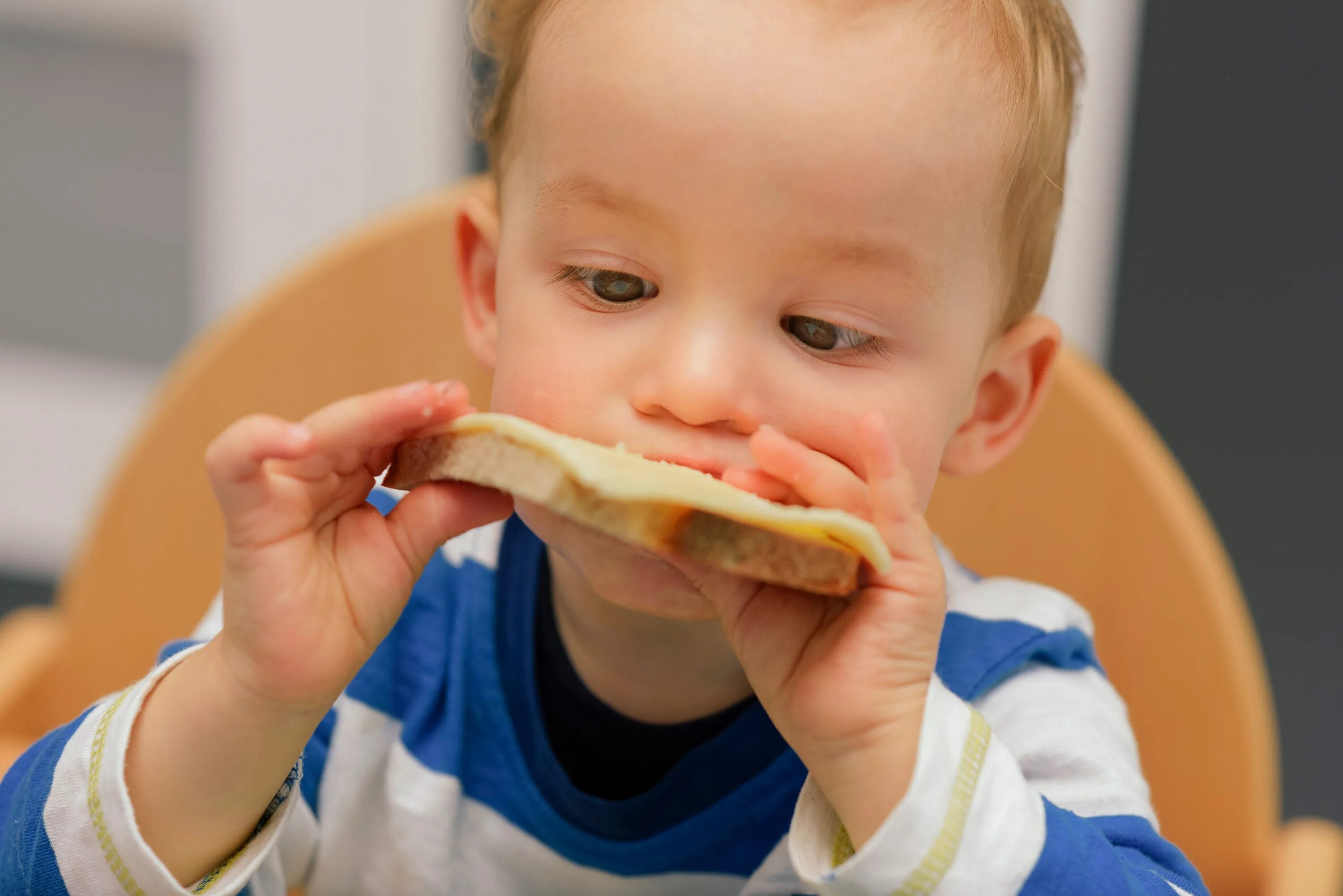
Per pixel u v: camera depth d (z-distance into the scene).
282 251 1.67
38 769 0.58
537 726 0.71
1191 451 1.58
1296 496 1.57
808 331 0.57
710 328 0.55
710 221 0.54
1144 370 1.57
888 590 0.54
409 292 0.93
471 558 0.74
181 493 0.92
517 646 0.72
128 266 1.82
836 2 0.55
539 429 0.50
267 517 0.54
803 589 0.49
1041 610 0.74
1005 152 0.60
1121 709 0.73
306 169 1.64
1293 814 1.52
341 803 0.72
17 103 1.82
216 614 0.75
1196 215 1.52
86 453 1.81
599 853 0.70
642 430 0.55
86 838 0.56
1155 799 0.84
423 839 0.71
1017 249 0.65
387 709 0.73
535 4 0.63
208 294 1.73
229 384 0.93
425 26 1.58
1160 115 1.50
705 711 0.70
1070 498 0.87
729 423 0.55
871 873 0.51
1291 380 1.54
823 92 0.53
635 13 0.55
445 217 0.93
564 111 0.56
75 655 0.92
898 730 0.53
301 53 1.61
